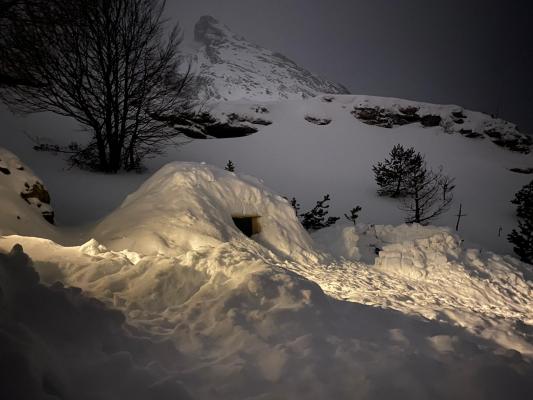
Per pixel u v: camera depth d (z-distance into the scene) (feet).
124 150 69.97
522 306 30.86
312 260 34.99
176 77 71.92
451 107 124.06
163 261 16.06
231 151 93.86
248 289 13.44
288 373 8.84
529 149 117.39
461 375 8.39
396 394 8.02
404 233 43.29
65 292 10.17
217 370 8.89
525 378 8.55
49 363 7.29
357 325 13.02
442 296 29.68
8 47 52.65
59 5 39.99
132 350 9.44
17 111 75.20
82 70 59.57
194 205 32.12
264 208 37.24
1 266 10.29
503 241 69.10
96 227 32.91
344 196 79.92
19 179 31.81
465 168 100.63
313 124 114.83
